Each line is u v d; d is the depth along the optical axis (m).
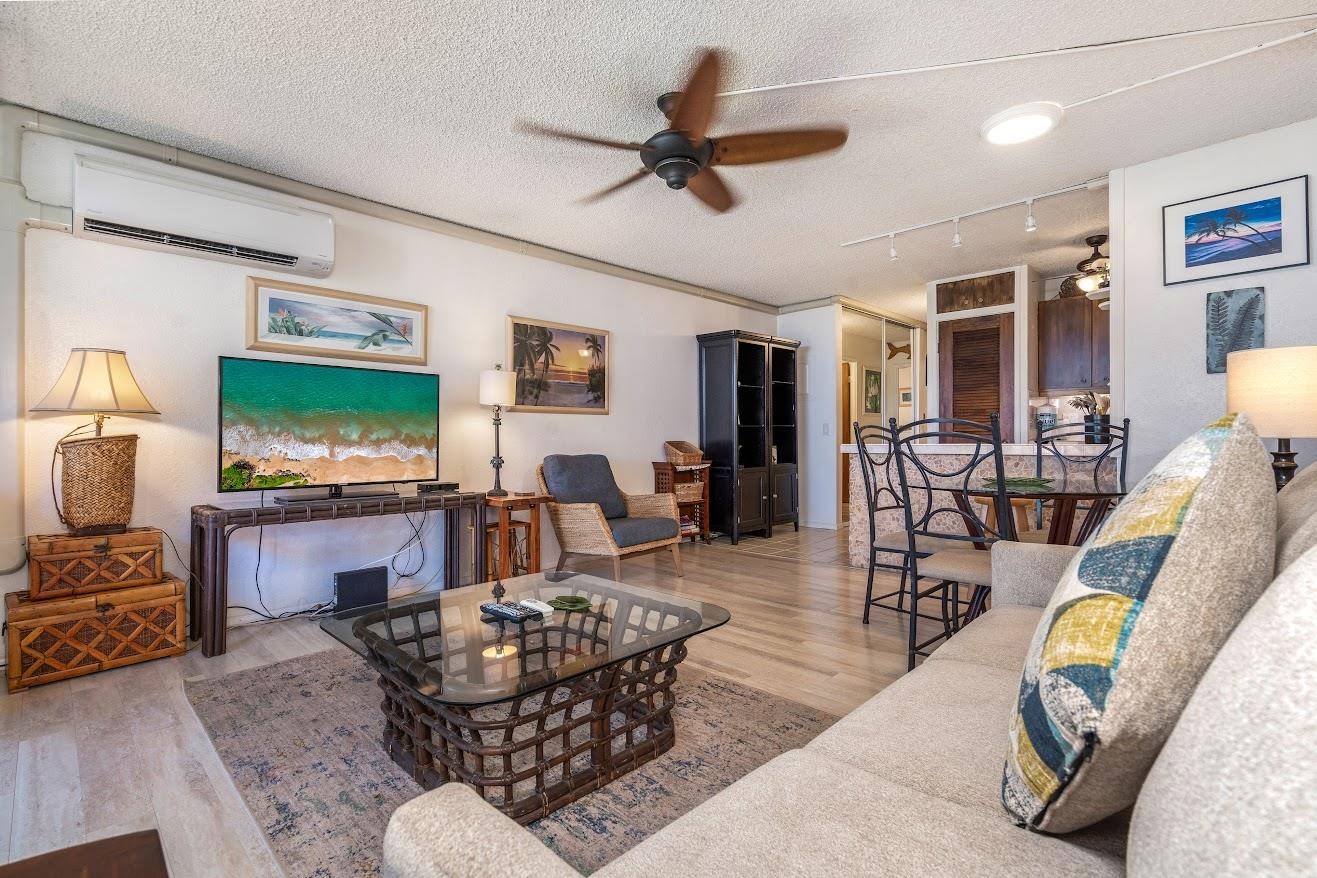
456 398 4.12
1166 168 3.24
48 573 2.48
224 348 3.20
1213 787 0.46
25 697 2.28
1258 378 2.32
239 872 1.38
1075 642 0.68
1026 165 3.31
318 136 2.93
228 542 3.13
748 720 2.09
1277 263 2.95
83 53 2.29
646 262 5.12
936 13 2.13
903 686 1.28
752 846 0.75
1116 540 0.76
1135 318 3.34
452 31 2.19
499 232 4.30
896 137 2.99
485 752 1.51
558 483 4.27
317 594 3.50
